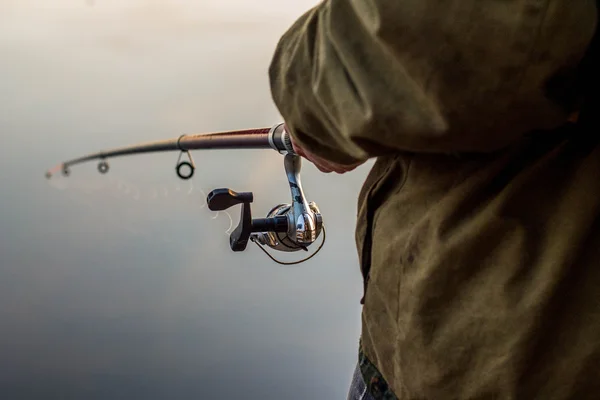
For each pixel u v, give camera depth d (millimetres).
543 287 869
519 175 920
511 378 873
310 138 1062
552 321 865
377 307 1115
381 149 943
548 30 772
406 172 1053
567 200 885
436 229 967
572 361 851
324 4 1007
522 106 815
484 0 788
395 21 822
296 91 1023
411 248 1009
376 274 1097
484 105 814
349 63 911
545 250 884
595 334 845
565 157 905
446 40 802
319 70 969
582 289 859
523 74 792
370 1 860
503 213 910
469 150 881
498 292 901
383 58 875
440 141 859
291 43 1072
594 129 888
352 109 910
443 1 799
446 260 944
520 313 876
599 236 866
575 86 855
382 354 1110
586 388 847
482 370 906
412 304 984
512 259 897
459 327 930
